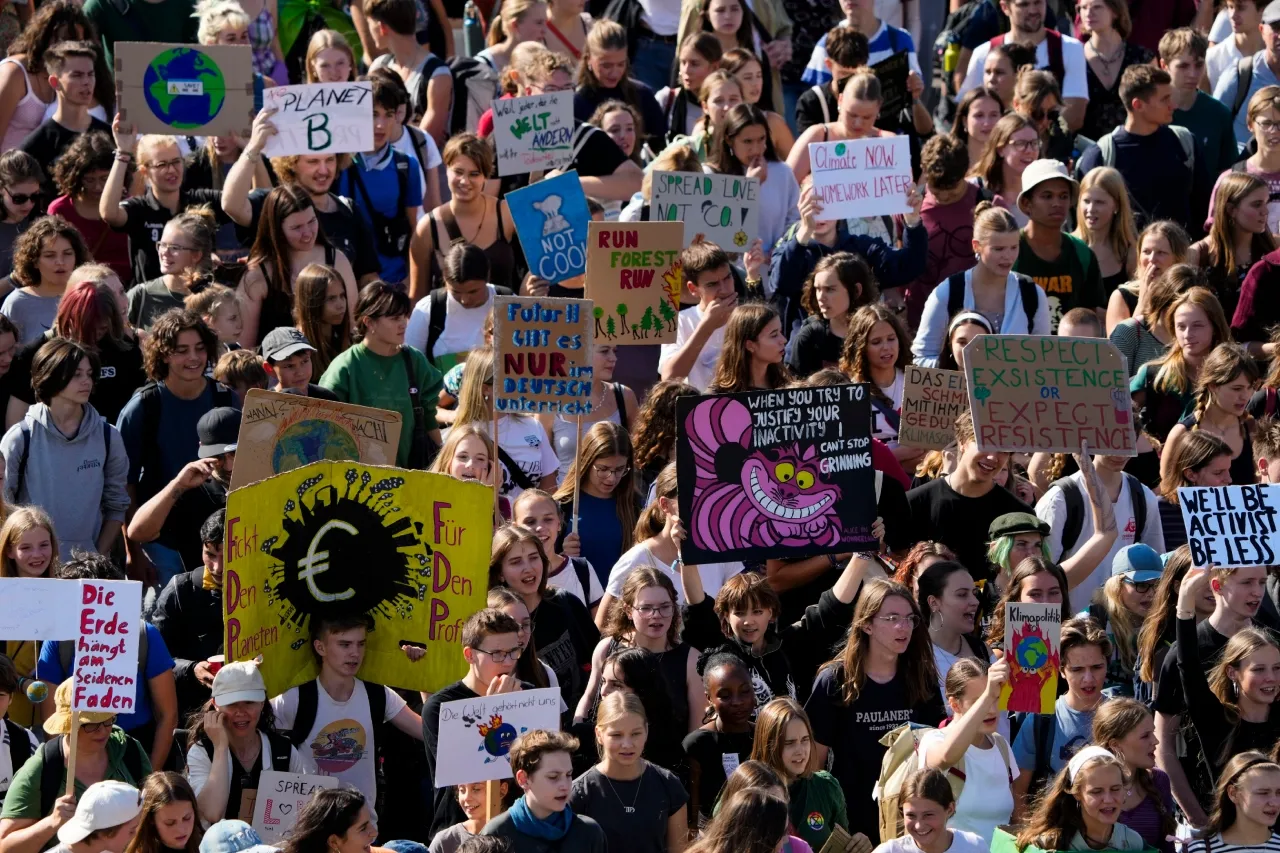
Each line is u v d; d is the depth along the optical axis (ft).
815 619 106.01
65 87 149.28
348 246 141.90
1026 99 160.97
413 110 166.20
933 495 114.11
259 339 132.77
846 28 164.25
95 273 124.88
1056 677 94.17
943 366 134.82
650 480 121.90
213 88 140.15
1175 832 96.73
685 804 91.40
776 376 123.85
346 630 94.07
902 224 148.15
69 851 80.84
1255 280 140.46
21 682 99.25
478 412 119.96
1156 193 159.02
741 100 151.23
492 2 189.37
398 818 97.55
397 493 96.12
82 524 114.42
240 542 91.56
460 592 96.58
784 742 91.45
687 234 138.82
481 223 144.87
